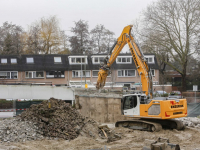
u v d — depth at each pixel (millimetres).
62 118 16203
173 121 17891
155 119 18172
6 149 12188
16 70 45281
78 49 63469
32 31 56938
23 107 27141
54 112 16562
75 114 17172
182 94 40812
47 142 14148
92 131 16047
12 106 26875
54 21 56375
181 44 41375
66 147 13320
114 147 13117
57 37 56094
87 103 26562
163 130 17219
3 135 14141
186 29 40312
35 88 30672
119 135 15664
